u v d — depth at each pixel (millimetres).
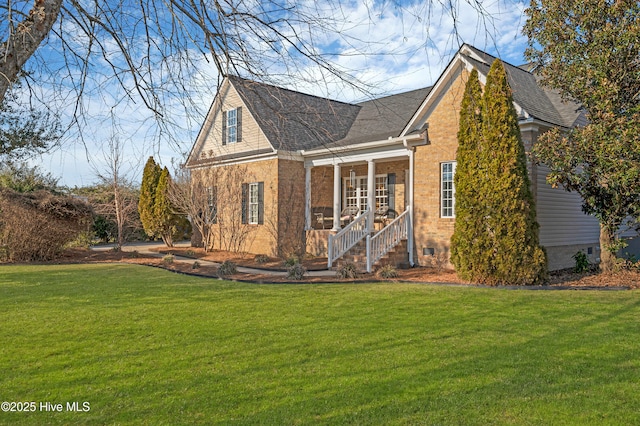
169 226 22328
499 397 4113
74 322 6895
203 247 21969
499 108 10789
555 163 10898
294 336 6082
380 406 3932
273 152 17656
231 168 19969
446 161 13688
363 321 6902
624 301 8438
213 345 5695
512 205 10539
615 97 10391
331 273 13359
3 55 3123
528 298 8773
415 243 14391
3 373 4750
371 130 18062
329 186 20000
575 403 3986
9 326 6648
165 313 7523
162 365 4980
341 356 5242
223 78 4523
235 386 4391
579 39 11125
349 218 18297
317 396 4145
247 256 18156
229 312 7594
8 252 17250
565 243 13586
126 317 7230
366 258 13703
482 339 5914
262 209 18547
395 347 5566
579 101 11688
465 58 13031
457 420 3682
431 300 8594
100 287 10398
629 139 9680
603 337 6008
